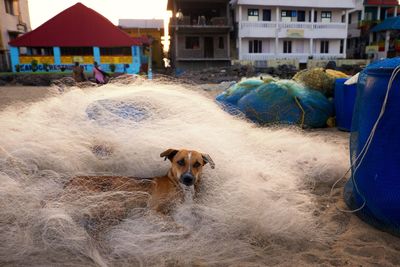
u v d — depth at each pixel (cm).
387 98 359
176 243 356
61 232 359
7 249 340
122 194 402
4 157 527
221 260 336
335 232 396
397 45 4384
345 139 819
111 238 365
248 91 981
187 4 3888
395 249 357
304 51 4016
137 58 3369
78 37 3225
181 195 411
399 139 356
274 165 570
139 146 569
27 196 419
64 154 546
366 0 4609
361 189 401
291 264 330
